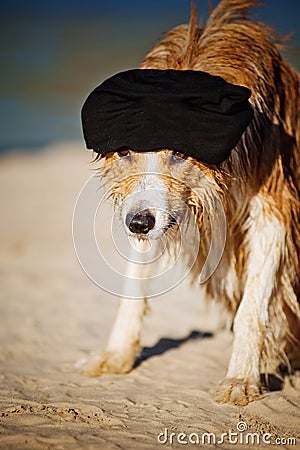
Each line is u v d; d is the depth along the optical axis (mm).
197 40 7578
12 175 20844
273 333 7742
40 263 13414
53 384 7648
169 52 7578
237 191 7309
